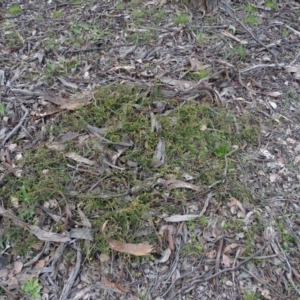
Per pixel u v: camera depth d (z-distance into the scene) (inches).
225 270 30.2
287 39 47.9
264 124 38.9
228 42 46.6
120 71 43.1
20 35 48.3
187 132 36.9
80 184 34.0
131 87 40.3
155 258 30.8
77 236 31.3
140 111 38.5
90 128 37.1
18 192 33.7
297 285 29.9
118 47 45.8
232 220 32.6
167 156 35.6
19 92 41.3
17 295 29.3
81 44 46.5
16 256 31.0
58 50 45.9
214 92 40.2
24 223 31.9
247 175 35.1
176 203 33.1
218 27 48.4
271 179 35.2
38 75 43.2
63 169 34.9
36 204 33.0
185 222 32.2
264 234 31.9
